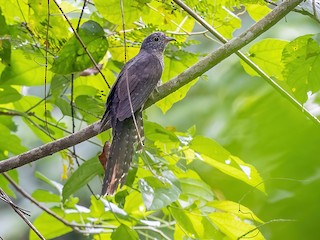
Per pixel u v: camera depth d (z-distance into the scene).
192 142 8.83
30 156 8.17
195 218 9.25
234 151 8.16
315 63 8.18
